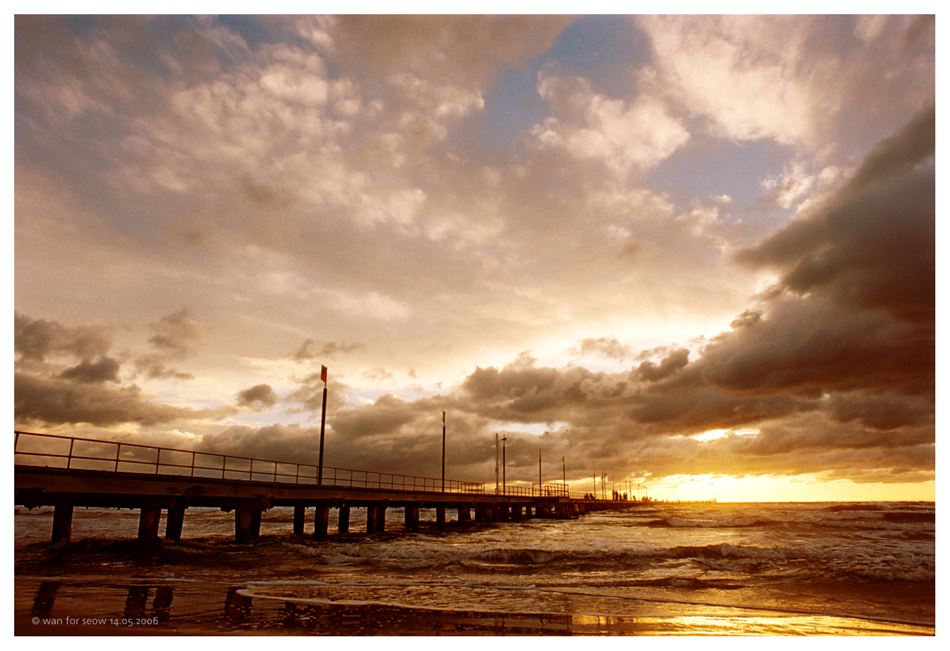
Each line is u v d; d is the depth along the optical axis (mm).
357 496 34000
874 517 59531
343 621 9633
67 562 17953
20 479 16469
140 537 20766
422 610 10812
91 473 18500
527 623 9945
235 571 16703
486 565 19016
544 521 67500
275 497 26703
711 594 13891
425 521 58938
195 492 22422
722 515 70750
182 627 8703
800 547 24953
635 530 44875
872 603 12891
